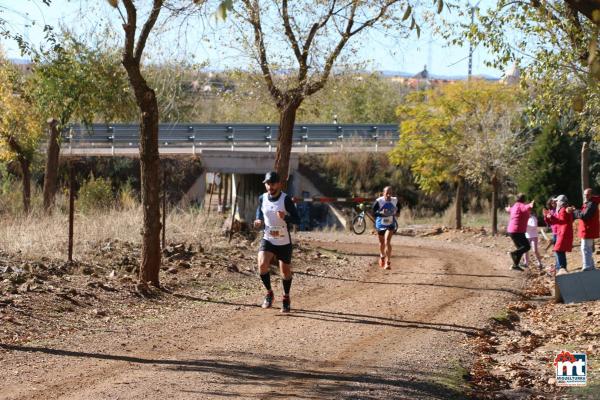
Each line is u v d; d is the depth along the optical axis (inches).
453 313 536.7
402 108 1294.3
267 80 780.6
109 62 983.0
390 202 759.7
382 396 323.0
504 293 637.9
